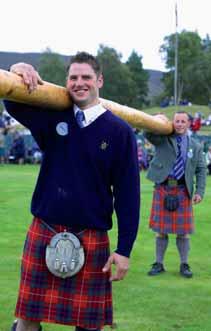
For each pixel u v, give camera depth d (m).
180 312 4.11
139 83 76.12
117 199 2.79
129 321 3.86
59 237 2.74
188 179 5.20
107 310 2.88
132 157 2.77
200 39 69.00
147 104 76.81
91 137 2.73
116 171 2.77
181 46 67.69
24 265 2.83
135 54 76.81
